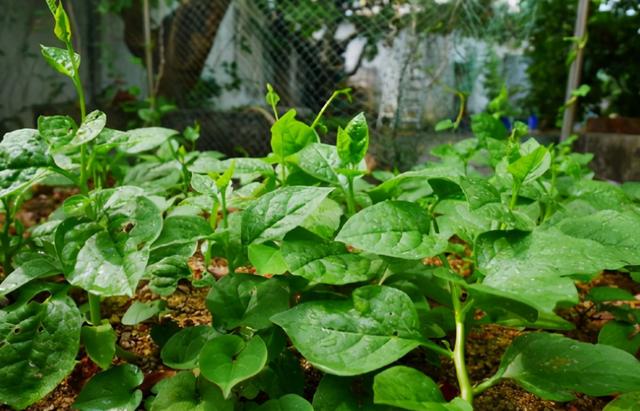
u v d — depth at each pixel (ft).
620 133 4.12
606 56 4.42
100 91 6.80
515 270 1.05
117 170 2.48
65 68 1.21
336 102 4.77
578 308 1.83
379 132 4.41
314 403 1.11
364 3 4.56
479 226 1.31
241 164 1.58
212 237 1.27
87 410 1.12
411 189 2.33
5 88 6.05
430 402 0.97
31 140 1.18
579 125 4.62
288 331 1.07
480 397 1.32
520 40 4.58
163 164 2.48
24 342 1.17
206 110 5.10
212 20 5.42
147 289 1.86
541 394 1.06
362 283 1.46
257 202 1.26
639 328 1.63
